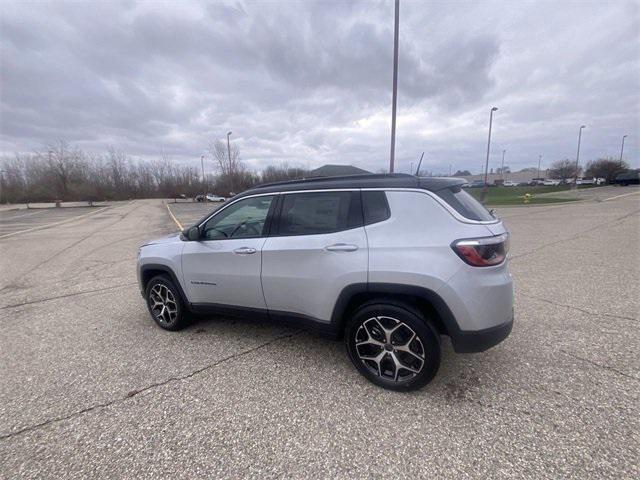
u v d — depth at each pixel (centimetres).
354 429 224
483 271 240
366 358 276
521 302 445
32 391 279
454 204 255
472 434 216
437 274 240
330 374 290
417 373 254
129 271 698
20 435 228
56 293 558
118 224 1831
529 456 197
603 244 811
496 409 239
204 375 295
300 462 199
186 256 358
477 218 255
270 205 317
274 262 302
